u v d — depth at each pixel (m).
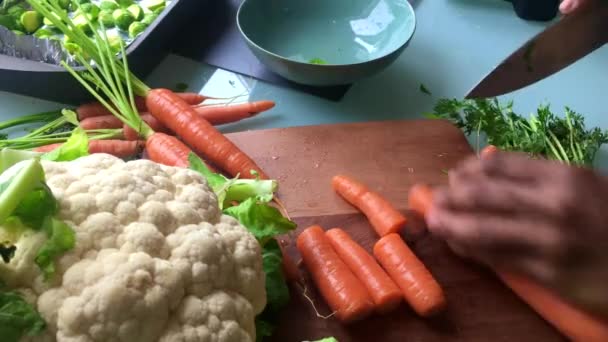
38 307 0.58
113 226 0.63
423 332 0.80
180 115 1.03
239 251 0.70
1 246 0.57
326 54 1.22
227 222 0.73
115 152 1.03
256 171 0.95
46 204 0.60
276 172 0.99
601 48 1.28
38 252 0.58
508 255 0.64
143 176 0.70
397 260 0.84
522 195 0.63
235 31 1.29
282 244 0.90
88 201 0.64
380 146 1.03
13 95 1.17
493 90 0.99
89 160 0.71
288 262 0.84
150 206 0.66
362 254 0.85
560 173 0.63
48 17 1.04
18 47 1.13
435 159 1.01
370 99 1.17
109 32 1.22
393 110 1.15
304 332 0.79
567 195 0.60
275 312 0.81
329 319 0.81
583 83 1.20
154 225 0.65
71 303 0.57
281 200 0.95
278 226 0.80
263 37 1.22
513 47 1.29
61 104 1.16
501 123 1.03
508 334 0.80
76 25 1.17
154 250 0.63
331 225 0.92
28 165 0.58
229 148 0.99
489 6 1.39
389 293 0.80
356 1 1.27
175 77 1.21
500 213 0.64
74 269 0.59
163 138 1.00
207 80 1.20
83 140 0.81
